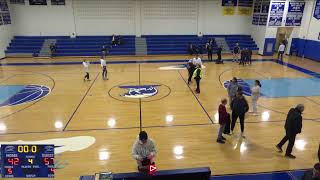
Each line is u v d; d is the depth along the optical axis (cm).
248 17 2431
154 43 2331
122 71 1691
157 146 767
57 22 2295
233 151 742
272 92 1267
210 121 941
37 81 1463
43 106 1091
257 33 2325
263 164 680
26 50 2181
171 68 1769
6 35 2173
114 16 2336
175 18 2388
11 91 1288
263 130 870
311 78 1516
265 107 1074
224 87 1340
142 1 2316
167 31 2420
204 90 1293
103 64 1481
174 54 2278
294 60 2053
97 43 2283
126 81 1456
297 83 1416
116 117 976
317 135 838
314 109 1053
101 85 1384
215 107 1073
